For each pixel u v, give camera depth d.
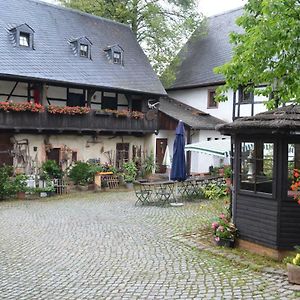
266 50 8.12
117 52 25.97
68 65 22.48
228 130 8.79
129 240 10.12
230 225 9.06
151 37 30.08
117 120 24.19
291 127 7.40
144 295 6.34
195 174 25.30
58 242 10.09
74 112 21.75
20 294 6.63
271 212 8.03
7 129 19.69
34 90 21.58
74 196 19.28
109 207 15.70
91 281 7.14
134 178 23.53
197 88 29.62
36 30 23.00
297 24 7.70
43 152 21.92
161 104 29.73
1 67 19.03
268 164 8.15
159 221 12.53
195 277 7.08
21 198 18.33
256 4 9.32
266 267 7.42
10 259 8.70
